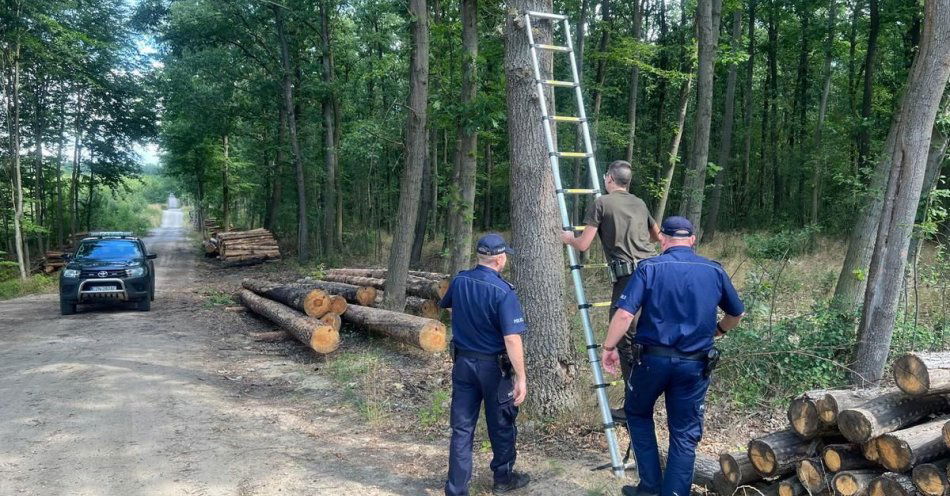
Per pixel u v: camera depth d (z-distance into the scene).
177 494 4.27
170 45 26.25
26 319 12.64
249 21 25.94
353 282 13.43
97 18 25.00
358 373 7.86
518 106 5.29
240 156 37.03
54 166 30.42
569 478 4.37
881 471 3.34
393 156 27.06
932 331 6.75
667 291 3.55
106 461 4.86
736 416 5.71
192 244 40.34
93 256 13.34
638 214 4.52
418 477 4.61
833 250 14.64
